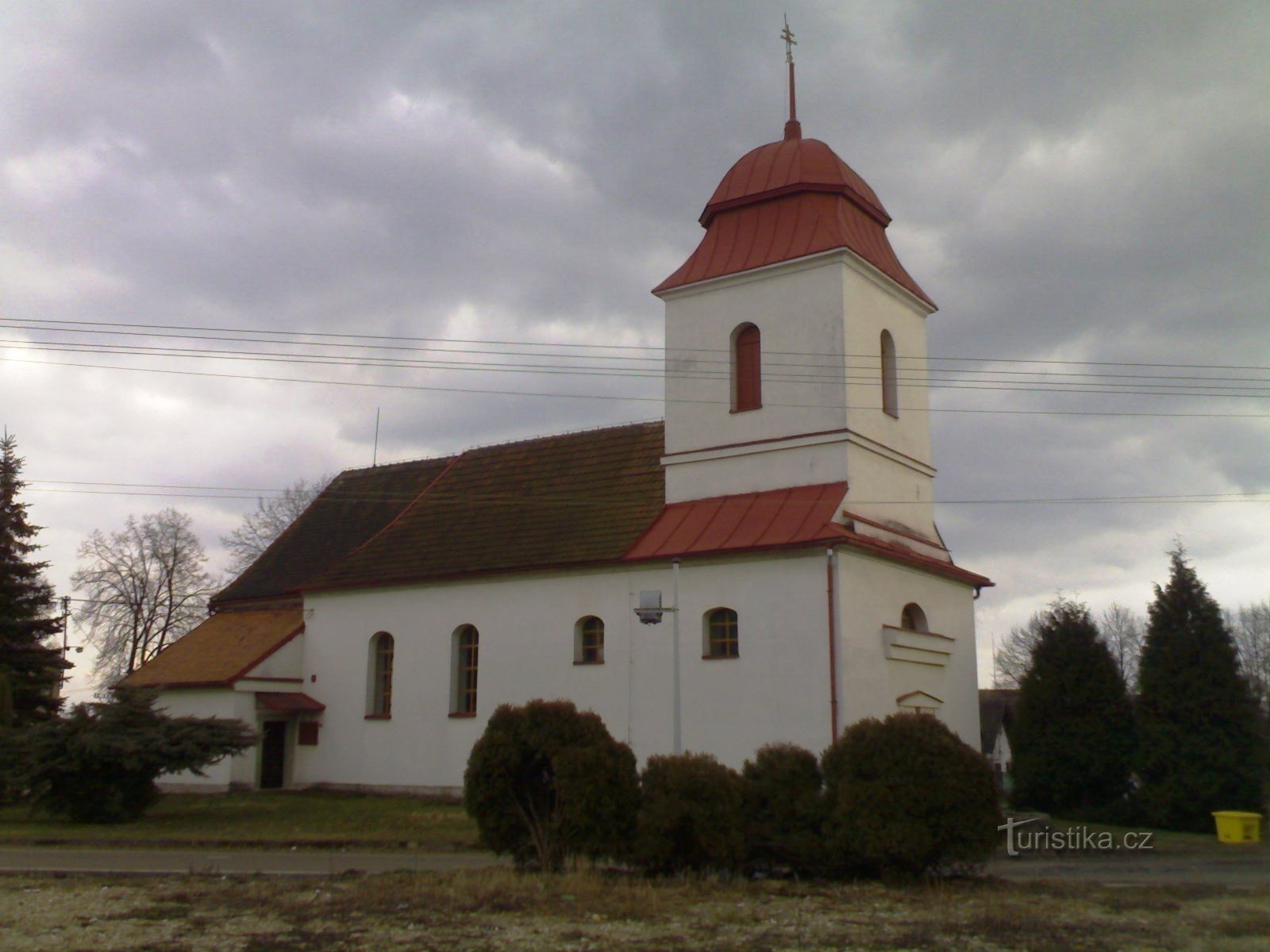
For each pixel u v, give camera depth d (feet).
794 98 118.21
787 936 46.47
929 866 61.46
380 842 80.59
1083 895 58.08
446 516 122.31
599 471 117.19
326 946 43.88
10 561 145.07
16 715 137.80
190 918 49.37
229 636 125.80
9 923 47.98
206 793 115.55
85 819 91.20
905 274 114.11
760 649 93.61
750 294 107.34
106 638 203.31
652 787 62.95
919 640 99.40
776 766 65.51
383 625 116.57
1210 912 53.11
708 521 102.01
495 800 65.82
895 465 107.34
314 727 118.62
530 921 49.42
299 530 139.33
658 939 45.91
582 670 102.37
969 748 62.44
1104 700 99.91
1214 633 97.25
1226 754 93.56
